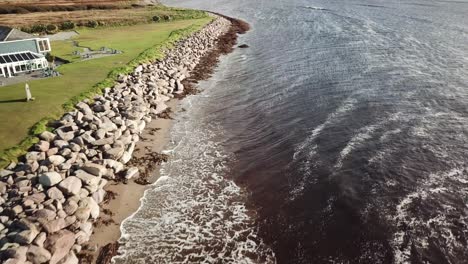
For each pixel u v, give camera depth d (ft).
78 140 88.43
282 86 144.66
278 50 203.82
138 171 88.94
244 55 200.54
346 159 89.61
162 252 65.36
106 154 87.61
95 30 259.80
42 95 117.50
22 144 86.53
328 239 66.39
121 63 159.22
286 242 66.39
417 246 63.21
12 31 157.58
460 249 62.28
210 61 191.62
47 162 79.10
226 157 95.55
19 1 372.58
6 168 78.95
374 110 115.14
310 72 159.12
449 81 136.87
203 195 80.43
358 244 64.64
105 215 73.97
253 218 72.84
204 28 261.65
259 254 64.18
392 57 171.83
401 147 93.40
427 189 77.15
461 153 89.71
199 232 69.77
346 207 73.36
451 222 67.97
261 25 285.64
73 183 73.10
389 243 64.13
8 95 118.11
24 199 67.77
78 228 66.54
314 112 117.29
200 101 135.95
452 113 110.83
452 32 215.72
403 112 112.57
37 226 62.08
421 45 189.57
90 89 123.75
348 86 137.80
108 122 99.96
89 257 63.46
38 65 150.92
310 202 76.02
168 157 96.02
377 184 79.66
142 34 236.22
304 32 245.45
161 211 75.56
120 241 67.77
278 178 84.99
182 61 178.60
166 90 140.67
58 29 259.39
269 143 101.30
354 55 179.42
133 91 128.98
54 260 59.06
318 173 85.15
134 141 101.35
